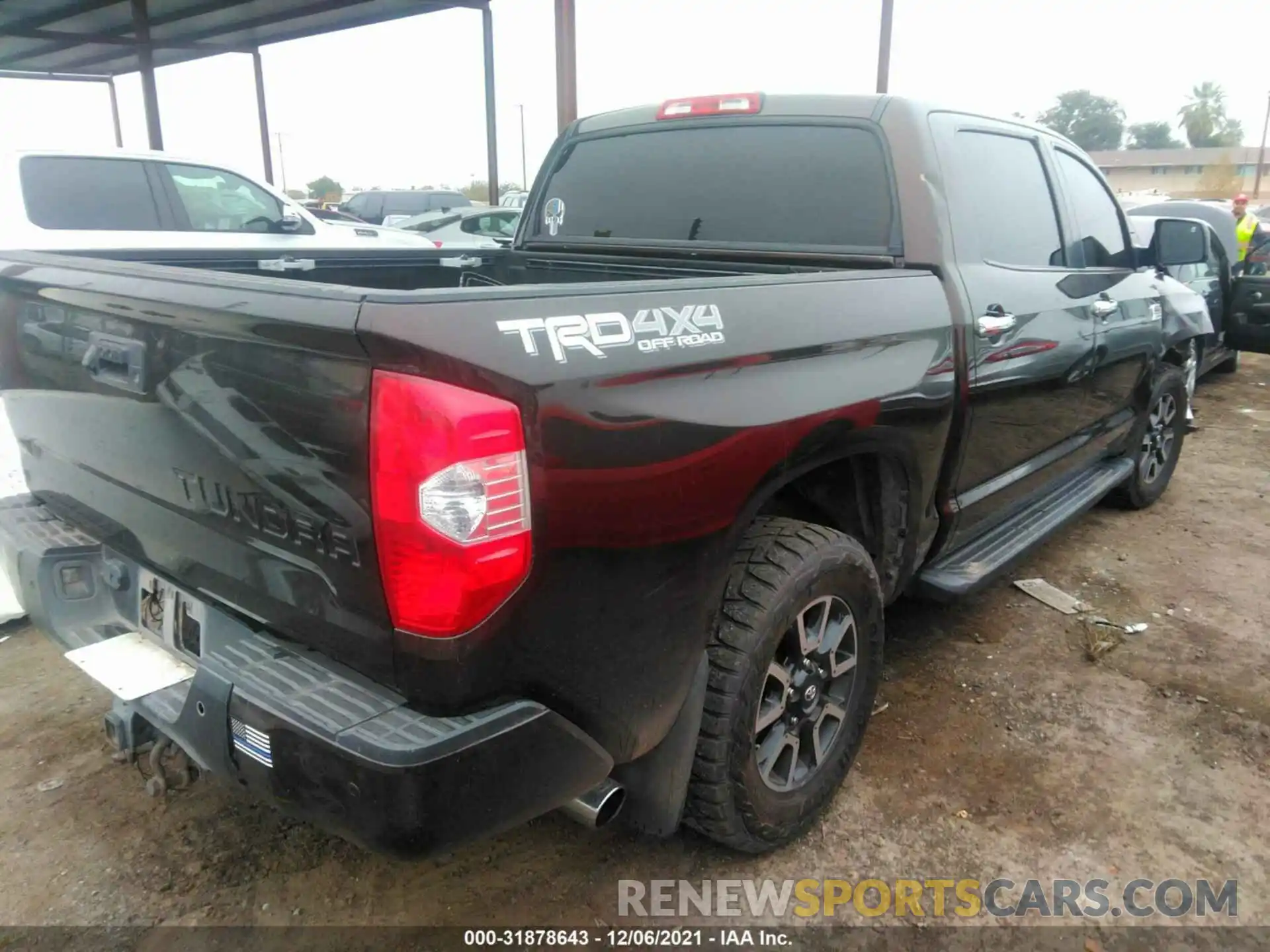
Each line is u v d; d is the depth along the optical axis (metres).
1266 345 8.49
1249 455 6.83
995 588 4.37
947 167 3.02
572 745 1.85
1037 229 3.58
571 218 3.81
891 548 2.93
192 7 14.09
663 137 3.52
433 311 1.56
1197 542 5.02
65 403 2.32
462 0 13.85
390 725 1.66
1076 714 3.29
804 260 3.09
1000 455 3.36
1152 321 4.60
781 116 3.23
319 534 1.72
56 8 13.89
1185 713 3.31
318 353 1.62
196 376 1.86
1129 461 4.91
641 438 1.83
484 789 1.70
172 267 2.34
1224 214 9.62
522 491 1.65
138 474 2.14
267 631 1.97
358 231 8.47
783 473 2.21
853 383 2.39
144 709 2.07
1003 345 3.09
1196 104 94.81
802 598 2.36
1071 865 2.56
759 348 2.13
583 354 1.75
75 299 2.16
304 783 1.69
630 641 1.92
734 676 2.22
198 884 2.44
